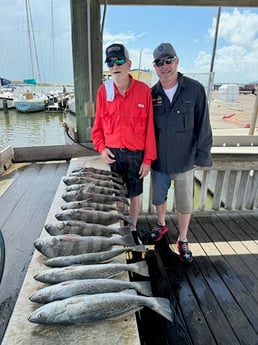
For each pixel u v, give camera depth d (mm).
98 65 2822
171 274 2082
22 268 1450
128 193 2141
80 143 3141
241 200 2990
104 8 2621
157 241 2504
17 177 2777
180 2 2797
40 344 800
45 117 20125
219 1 2818
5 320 1143
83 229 1370
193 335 1572
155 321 1605
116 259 1213
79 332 847
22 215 2018
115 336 835
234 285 1992
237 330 1622
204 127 1941
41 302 931
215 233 2674
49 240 1203
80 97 2928
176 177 2061
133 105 1872
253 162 2775
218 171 2869
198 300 1839
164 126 1943
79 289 964
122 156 2014
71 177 2047
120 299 938
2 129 16516
